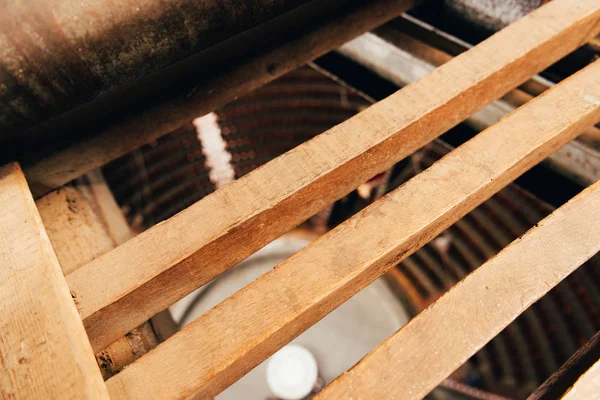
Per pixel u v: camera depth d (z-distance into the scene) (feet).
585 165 2.38
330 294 1.51
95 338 1.59
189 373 1.42
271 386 5.66
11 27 1.46
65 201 2.18
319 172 1.62
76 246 2.06
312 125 8.75
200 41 1.78
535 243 1.62
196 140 8.27
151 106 2.15
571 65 2.45
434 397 7.36
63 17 1.49
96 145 2.13
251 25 1.88
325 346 6.80
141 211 8.02
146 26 1.62
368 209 1.62
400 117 1.70
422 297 7.89
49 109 1.69
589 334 6.20
